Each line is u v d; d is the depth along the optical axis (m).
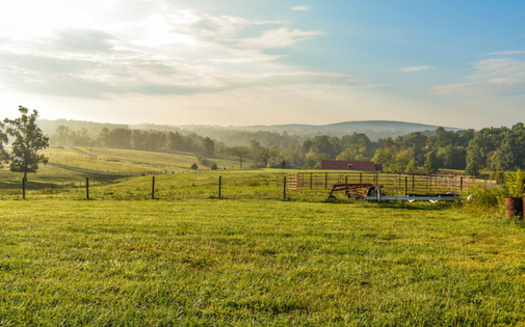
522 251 10.21
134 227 12.89
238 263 8.63
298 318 5.75
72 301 6.07
